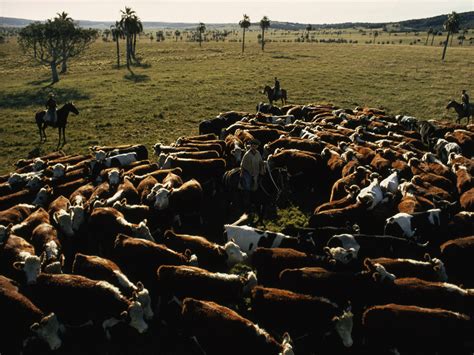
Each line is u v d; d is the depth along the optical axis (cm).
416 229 1055
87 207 1122
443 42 10281
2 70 5612
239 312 872
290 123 2191
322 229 1044
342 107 2858
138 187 1309
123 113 2673
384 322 726
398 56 5834
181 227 1224
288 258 921
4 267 941
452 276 960
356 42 10562
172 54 6819
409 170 1410
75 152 1948
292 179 1470
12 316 762
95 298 791
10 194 1309
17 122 2500
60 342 771
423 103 2964
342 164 1452
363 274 844
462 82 3694
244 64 5109
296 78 3978
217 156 1560
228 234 1070
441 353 743
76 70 5262
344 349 775
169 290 837
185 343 805
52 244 991
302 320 766
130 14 5775
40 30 4631
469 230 1063
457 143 1794
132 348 796
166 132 2256
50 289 812
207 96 3191
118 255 928
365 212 1127
